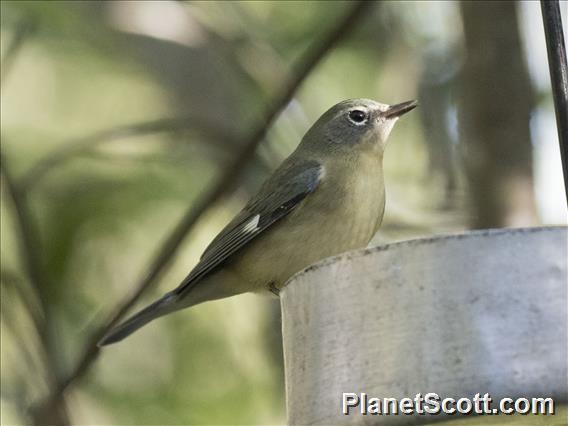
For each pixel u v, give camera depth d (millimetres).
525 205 12172
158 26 14266
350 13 11273
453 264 5594
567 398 5375
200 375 13023
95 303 12781
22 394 12977
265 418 12938
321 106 14250
